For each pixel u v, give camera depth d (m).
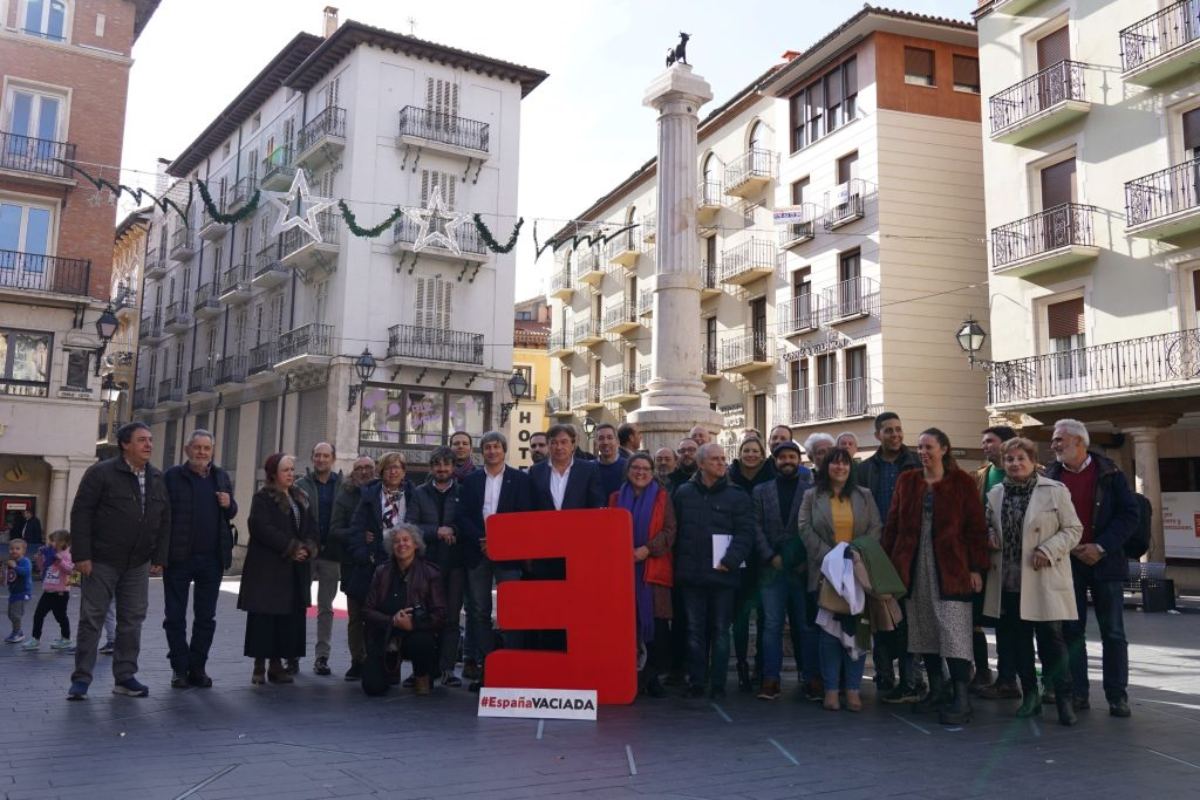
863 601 6.62
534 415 48.31
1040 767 5.22
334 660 9.46
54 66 27.02
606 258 42.44
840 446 7.12
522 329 51.75
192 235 43.12
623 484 7.56
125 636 7.21
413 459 31.55
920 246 27.02
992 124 23.48
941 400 26.69
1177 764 5.30
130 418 48.22
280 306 35.50
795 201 30.78
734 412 33.25
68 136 27.00
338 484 9.06
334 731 5.94
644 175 39.62
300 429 33.50
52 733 5.77
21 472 26.30
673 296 12.02
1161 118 19.83
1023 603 6.44
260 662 7.82
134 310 49.50
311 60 33.06
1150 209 19.66
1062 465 7.05
